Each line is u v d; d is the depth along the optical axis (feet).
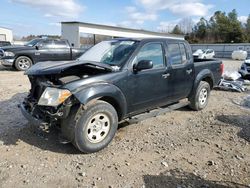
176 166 11.73
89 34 103.76
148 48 14.99
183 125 17.01
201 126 16.94
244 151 13.51
